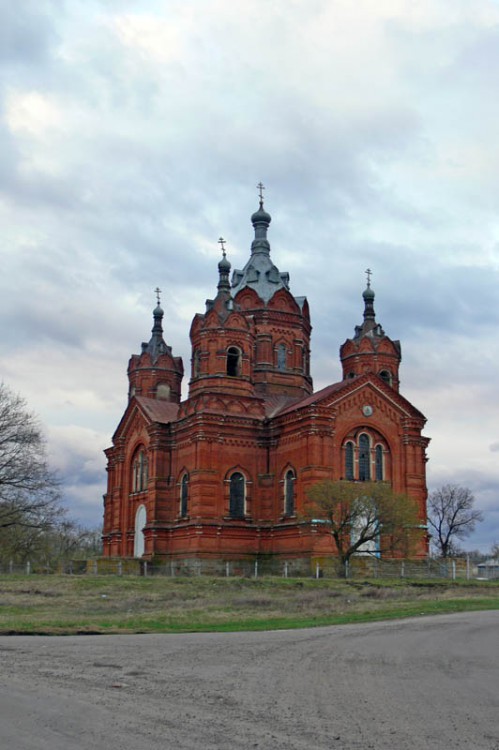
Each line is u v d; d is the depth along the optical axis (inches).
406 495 2716.5
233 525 2881.4
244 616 1521.9
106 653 928.9
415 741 511.2
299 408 2839.6
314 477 2746.1
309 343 3506.4
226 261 3193.9
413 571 2755.9
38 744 490.9
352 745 500.4
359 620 1467.8
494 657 912.9
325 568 2625.5
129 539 3312.0
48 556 3427.7
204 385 3029.0
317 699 646.5
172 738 512.1
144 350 3816.4
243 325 3095.5
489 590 2295.8
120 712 585.3
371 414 2925.7
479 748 495.5
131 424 3373.5
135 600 1844.2
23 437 2908.5
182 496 2994.6
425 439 3004.4
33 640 1090.1
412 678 754.2
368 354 3341.5
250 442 2977.4
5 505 2925.7
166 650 965.2
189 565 2837.1
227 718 572.7
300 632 1235.9
